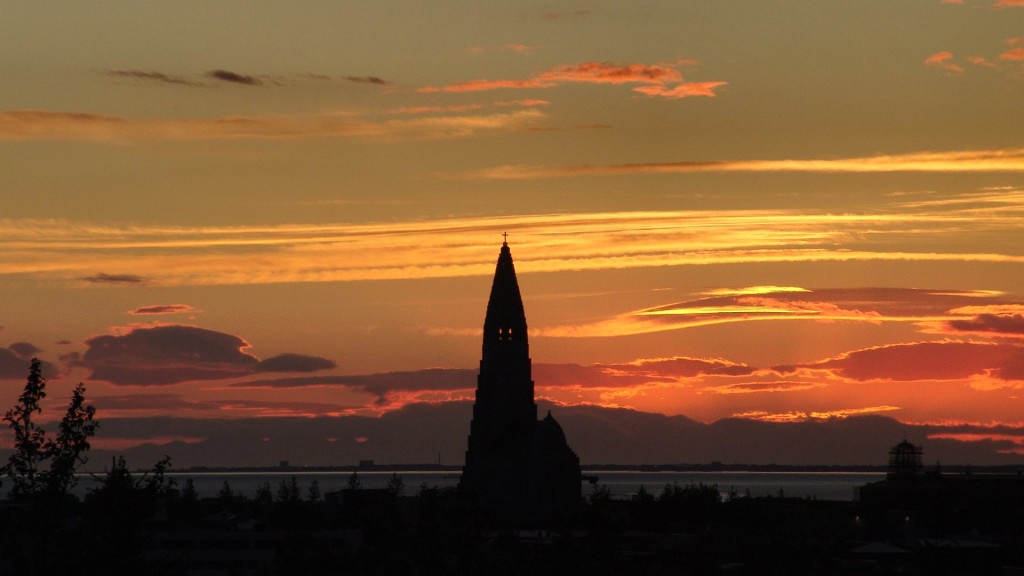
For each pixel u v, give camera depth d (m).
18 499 182.75
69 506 188.00
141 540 190.00
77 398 185.88
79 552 185.75
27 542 187.88
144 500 189.75
